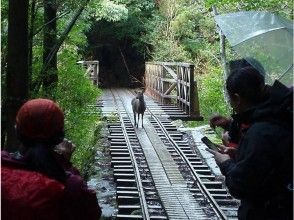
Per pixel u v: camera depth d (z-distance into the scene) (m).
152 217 6.97
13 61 4.82
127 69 34.75
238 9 11.90
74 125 8.13
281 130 2.42
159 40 29.12
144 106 14.78
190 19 27.14
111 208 7.60
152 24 30.48
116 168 10.01
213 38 26.48
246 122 2.60
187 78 15.55
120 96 24.77
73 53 9.08
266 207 2.45
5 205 2.04
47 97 7.27
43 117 2.18
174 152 11.58
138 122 14.95
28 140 2.20
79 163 8.48
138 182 8.58
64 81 8.32
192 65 14.95
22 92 4.83
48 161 2.15
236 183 2.42
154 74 22.33
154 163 10.35
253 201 2.47
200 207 7.55
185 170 9.97
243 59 3.10
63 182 2.15
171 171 9.70
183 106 16.78
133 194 8.10
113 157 10.95
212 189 8.40
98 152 11.48
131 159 10.51
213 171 10.05
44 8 6.82
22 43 4.84
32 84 6.60
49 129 2.19
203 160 11.00
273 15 3.70
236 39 3.65
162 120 15.45
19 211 2.04
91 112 9.59
